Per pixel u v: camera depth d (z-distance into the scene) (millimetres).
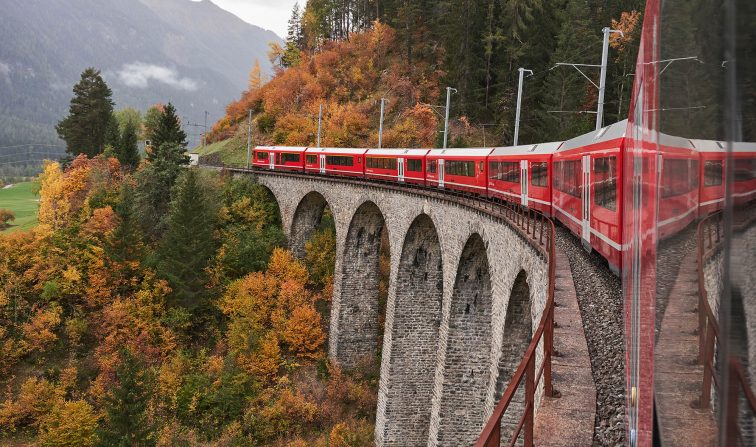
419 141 78000
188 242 50969
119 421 34031
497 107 74000
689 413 2365
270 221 64188
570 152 22422
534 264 16625
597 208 17969
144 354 46125
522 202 29234
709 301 2074
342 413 42688
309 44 121125
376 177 50406
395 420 37219
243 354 46094
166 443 39125
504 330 20750
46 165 63156
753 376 1521
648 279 3715
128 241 51281
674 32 2676
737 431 1576
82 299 50750
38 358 46062
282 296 51812
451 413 29203
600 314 13492
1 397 43000
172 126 71125
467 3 75125
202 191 57000
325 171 59312
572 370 9086
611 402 8461
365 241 46344
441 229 29797
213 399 42281
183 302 50062
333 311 48031
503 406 4902
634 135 5422
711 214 2021
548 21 72125
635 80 5895
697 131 2219
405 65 91375
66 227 59094
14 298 49719
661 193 3080
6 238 53531
